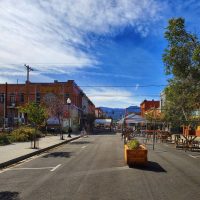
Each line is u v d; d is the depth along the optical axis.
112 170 15.10
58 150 26.12
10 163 17.81
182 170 15.32
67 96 72.06
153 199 9.68
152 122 43.12
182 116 36.28
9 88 73.12
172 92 27.14
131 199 9.66
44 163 17.86
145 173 14.32
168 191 10.77
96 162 17.92
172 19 19.73
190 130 29.52
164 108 40.72
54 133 58.59
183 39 19.75
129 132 32.31
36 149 24.72
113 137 48.06
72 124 70.88
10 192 10.59
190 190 10.95
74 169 15.41
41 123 26.97
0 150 23.86
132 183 12.04
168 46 20.05
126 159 16.62
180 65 19.89
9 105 72.38
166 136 36.53
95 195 10.14
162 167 16.20
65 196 10.00
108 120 99.00
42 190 10.84
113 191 10.70
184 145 28.20
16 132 35.88
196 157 21.02
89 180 12.60
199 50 18.59
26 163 18.09
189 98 26.00
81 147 28.86
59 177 13.27
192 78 21.36
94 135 56.72
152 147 28.70
